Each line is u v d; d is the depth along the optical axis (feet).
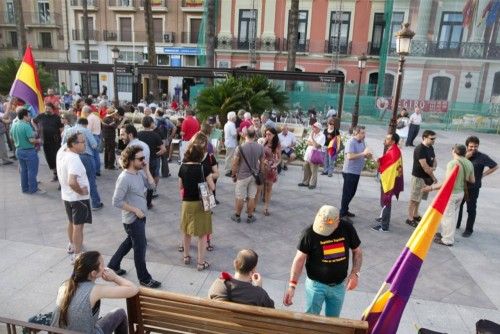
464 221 25.23
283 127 35.37
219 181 31.07
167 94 109.81
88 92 102.06
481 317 14.80
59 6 112.47
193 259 18.06
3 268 16.42
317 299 11.59
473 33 87.86
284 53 99.96
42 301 14.17
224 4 100.83
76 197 16.49
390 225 23.68
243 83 42.80
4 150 33.22
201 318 9.59
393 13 90.74
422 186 22.93
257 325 9.22
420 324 14.11
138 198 14.84
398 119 56.44
